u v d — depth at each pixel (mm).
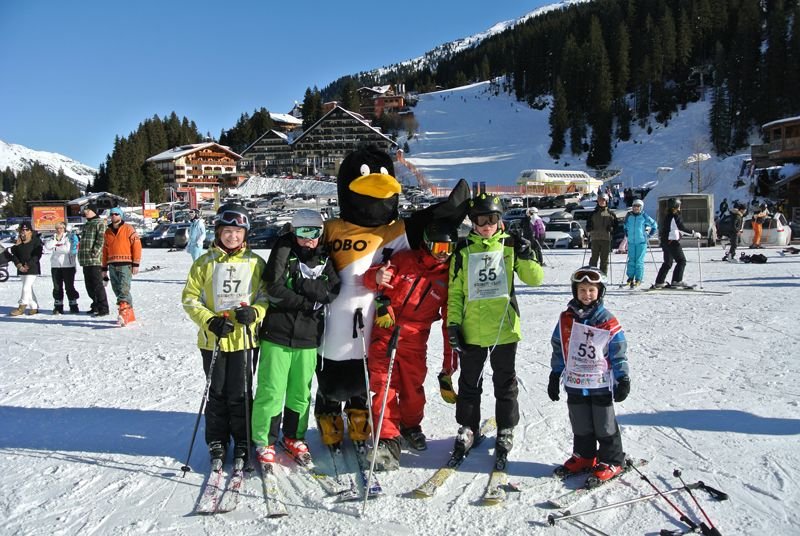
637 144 91750
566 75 107688
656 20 111750
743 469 3619
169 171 99250
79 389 5562
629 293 10852
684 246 24156
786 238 23328
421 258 3959
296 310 3809
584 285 3541
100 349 7215
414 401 4059
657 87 97688
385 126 118562
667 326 7773
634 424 4391
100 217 9844
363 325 3912
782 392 4961
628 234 11492
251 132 134000
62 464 3930
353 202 3963
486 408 4902
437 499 3406
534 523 3125
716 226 26312
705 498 3299
